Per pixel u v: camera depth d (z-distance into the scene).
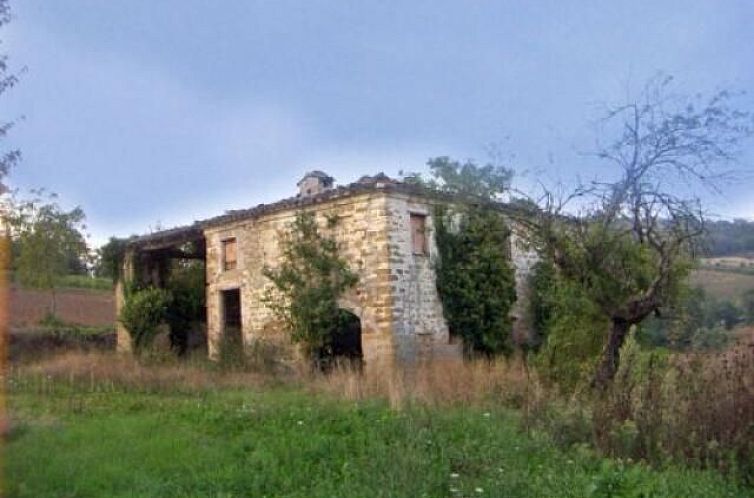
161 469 8.06
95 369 17.12
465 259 21.56
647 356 9.69
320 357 20.95
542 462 8.00
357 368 18.39
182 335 27.56
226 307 24.53
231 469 7.96
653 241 12.45
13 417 10.89
